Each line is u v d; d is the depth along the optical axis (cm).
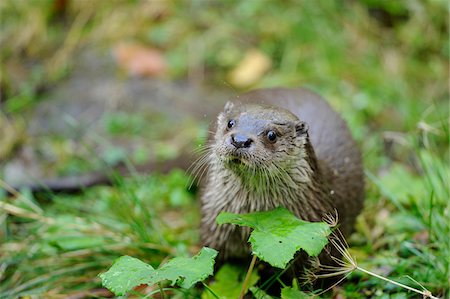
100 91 959
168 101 950
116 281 455
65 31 1038
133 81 977
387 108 937
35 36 1018
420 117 800
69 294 607
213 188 590
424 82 990
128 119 918
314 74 975
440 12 1021
